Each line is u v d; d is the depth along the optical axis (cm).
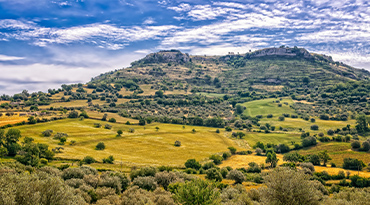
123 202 3038
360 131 12925
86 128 12094
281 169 2333
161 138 11738
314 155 8738
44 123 12075
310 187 2216
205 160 8706
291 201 2122
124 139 10975
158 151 9619
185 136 12550
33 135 10050
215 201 2427
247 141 12456
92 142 10050
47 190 1972
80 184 3797
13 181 1916
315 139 11244
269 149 10625
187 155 9344
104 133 11550
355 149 9925
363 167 7881
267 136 13112
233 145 11625
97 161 7425
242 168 7706
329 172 7188
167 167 6862
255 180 5950
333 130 13238
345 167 7975
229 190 3888
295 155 8962
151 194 3441
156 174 4788
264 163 8638
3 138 7519
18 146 7225
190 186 2492
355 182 5953
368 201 2525
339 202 2509
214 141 12056
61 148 8475
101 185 3956
